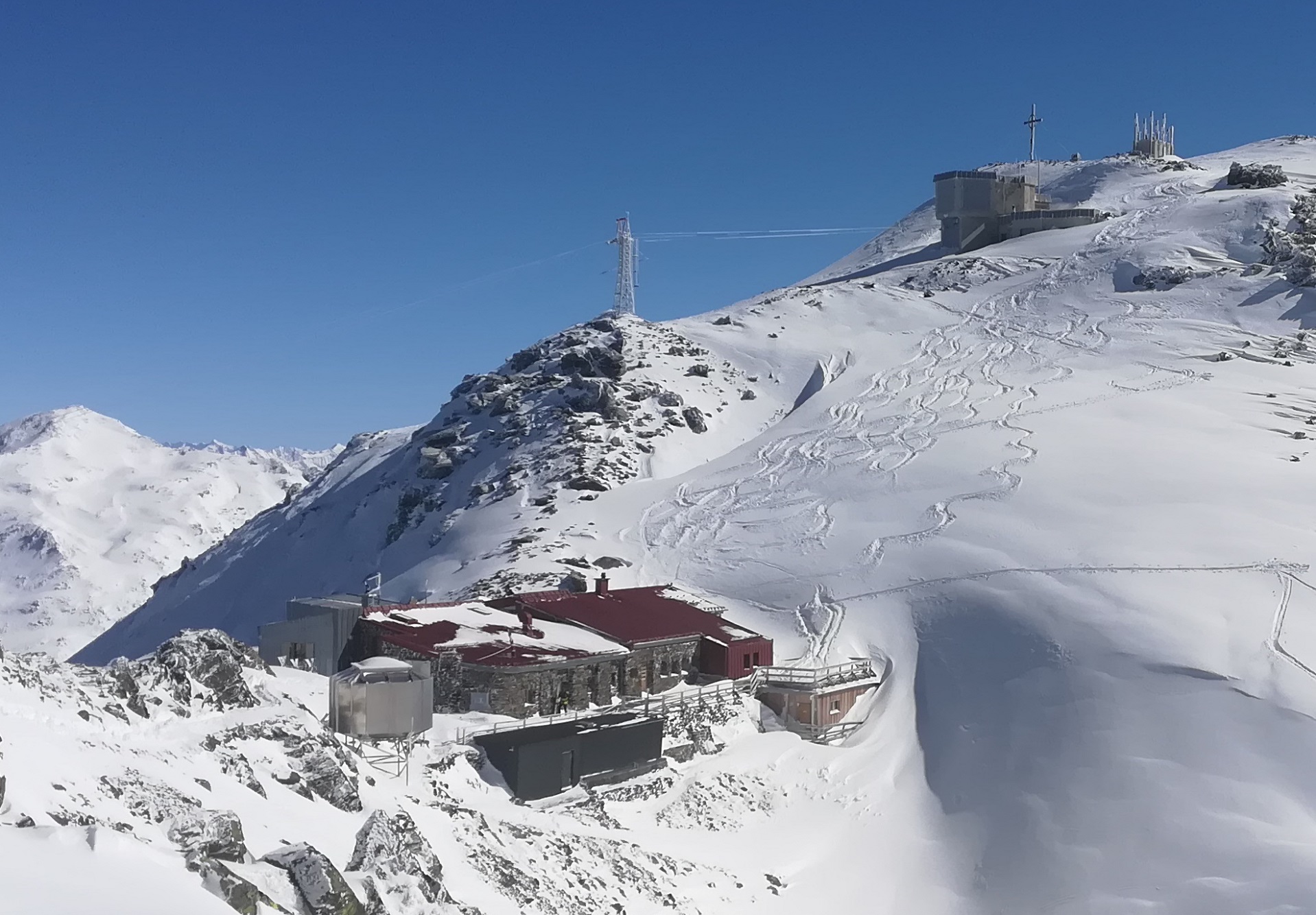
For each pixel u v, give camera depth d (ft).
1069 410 320.50
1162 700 180.75
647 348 439.22
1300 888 142.61
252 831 82.33
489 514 331.98
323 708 136.15
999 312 436.76
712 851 151.12
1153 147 642.22
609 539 287.89
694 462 361.30
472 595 257.75
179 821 71.51
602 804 149.28
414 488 387.34
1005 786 173.88
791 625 231.50
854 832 168.86
